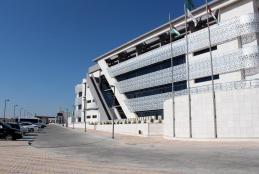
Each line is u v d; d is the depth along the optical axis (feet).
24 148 86.38
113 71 264.93
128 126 202.18
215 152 76.89
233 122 111.96
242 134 109.40
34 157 62.80
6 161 54.29
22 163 52.08
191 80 175.22
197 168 48.73
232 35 151.43
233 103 112.68
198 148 90.84
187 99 130.72
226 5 155.94
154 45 222.48
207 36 164.45
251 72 145.89
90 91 319.27
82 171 43.52
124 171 43.93
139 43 228.84
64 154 74.90
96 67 309.42
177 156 70.03
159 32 205.36
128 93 251.39
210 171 45.19
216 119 117.19
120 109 272.51
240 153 72.38
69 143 121.29
